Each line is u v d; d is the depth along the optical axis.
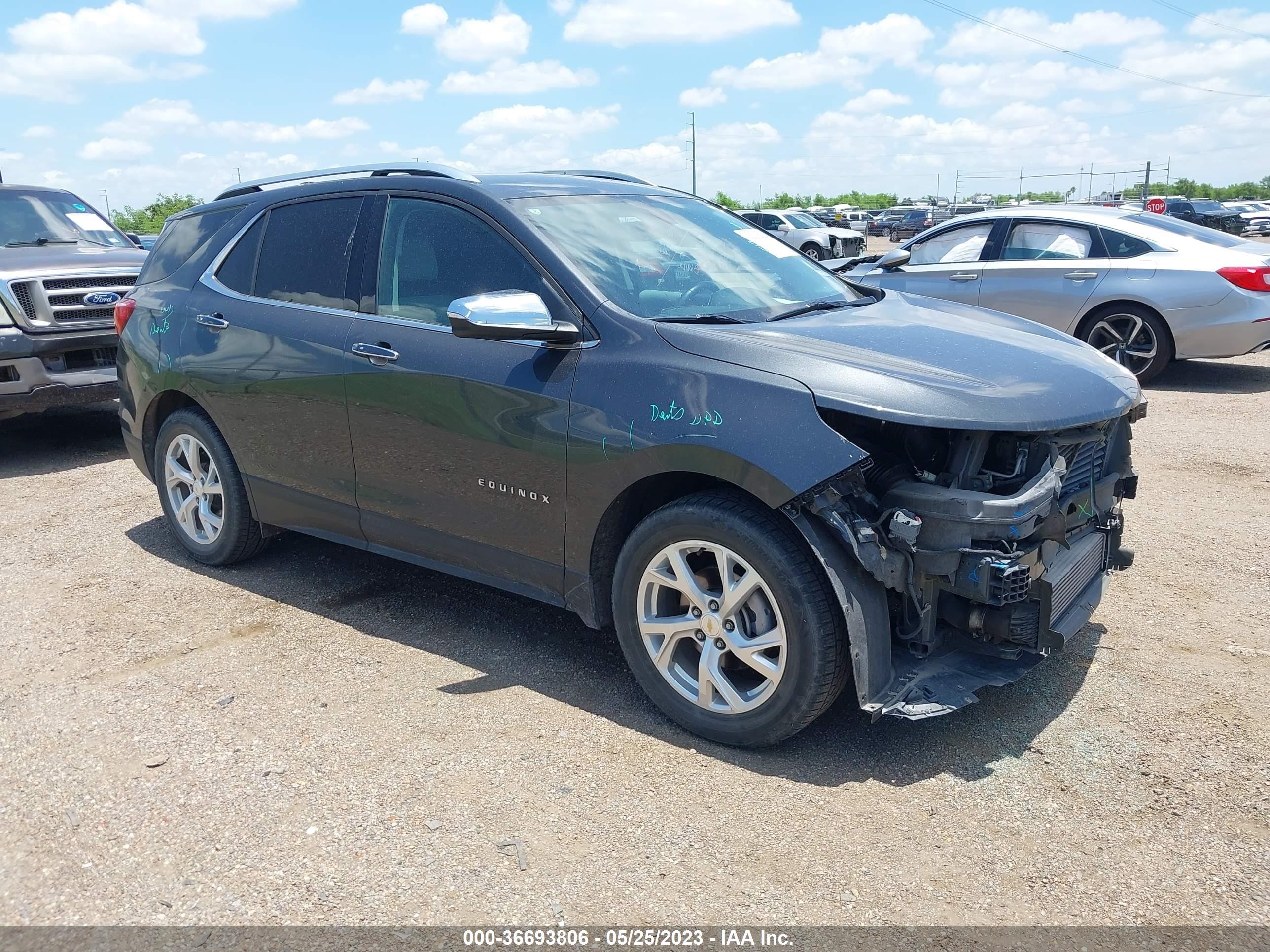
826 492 2.81
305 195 4.36
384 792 2.97
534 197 3.78
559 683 3.66
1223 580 4.46
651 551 3.21
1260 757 3.06
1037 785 2.95
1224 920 2.38
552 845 2.71
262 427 4.34
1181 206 45.47
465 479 3.63
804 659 2.93
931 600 2.96
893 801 2.89
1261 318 8.22
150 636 4.11
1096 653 3.79
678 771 3.06
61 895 2.55
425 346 3.70
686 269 3.75
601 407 3.23
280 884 2.57
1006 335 3.62
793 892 2.51
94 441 7.88
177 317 4.71
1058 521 2.95
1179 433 7.25
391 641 4.04
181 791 2.99
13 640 4.08
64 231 8.53
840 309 3.77
